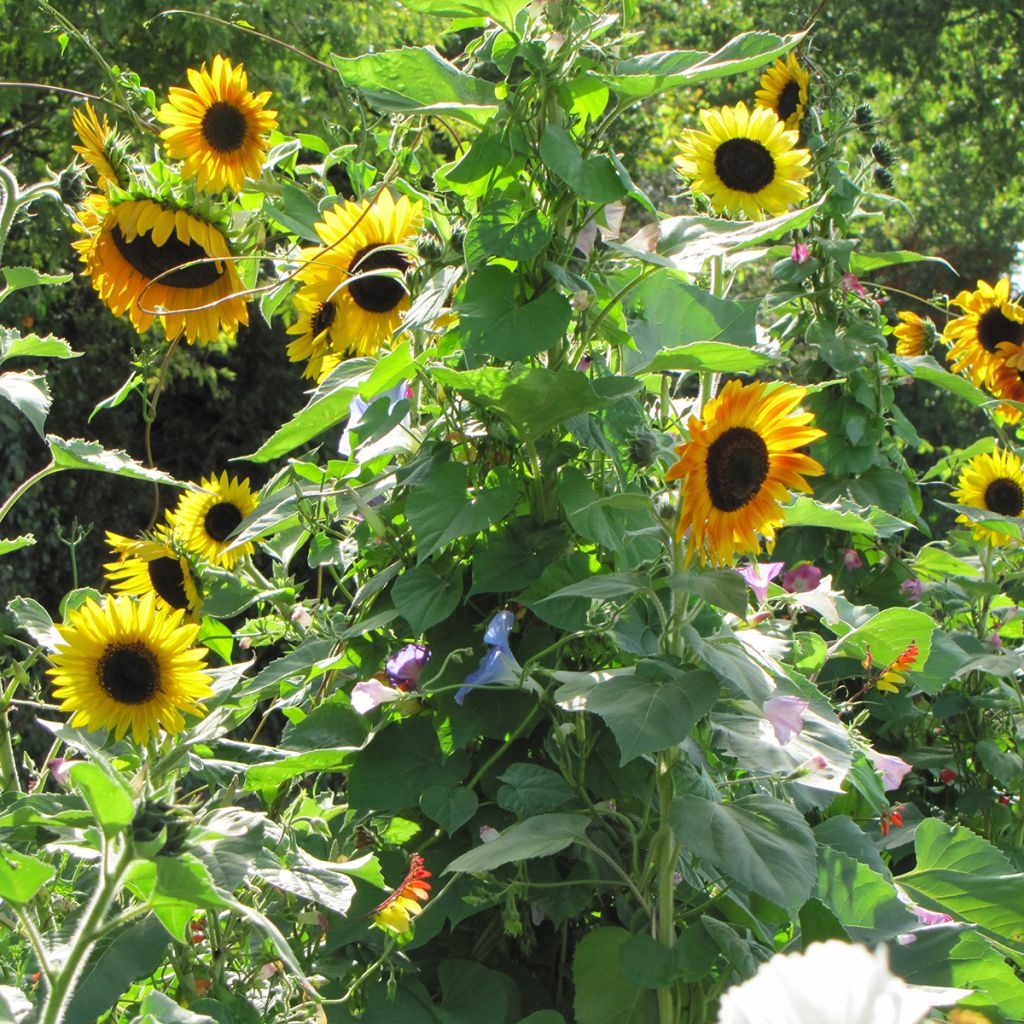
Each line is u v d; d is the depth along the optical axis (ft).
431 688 7.71
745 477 6.30
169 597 9.49
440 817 7.18
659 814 7.23
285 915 7.16
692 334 8.69
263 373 35.96
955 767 11.91
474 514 7.43
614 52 7.63
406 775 7.61
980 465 12.44
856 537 12.50
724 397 6.26
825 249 12.40
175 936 5.17
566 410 7.27
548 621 7.32
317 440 34.35
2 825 5.48
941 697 11.89
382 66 7.47
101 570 30.76
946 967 6.92
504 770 7.79
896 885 8.02
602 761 7.50
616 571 7.73
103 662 6.68
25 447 29.66
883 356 12.44
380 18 29.81
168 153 9.07
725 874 6.84
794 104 12.52
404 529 8.21
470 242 7.22
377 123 11.30
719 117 9.25
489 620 7.83
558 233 7.55
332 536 9.20
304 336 9.49
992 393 12.76
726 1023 2.54
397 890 6.95
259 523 8.78
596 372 8.13
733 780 7.69
